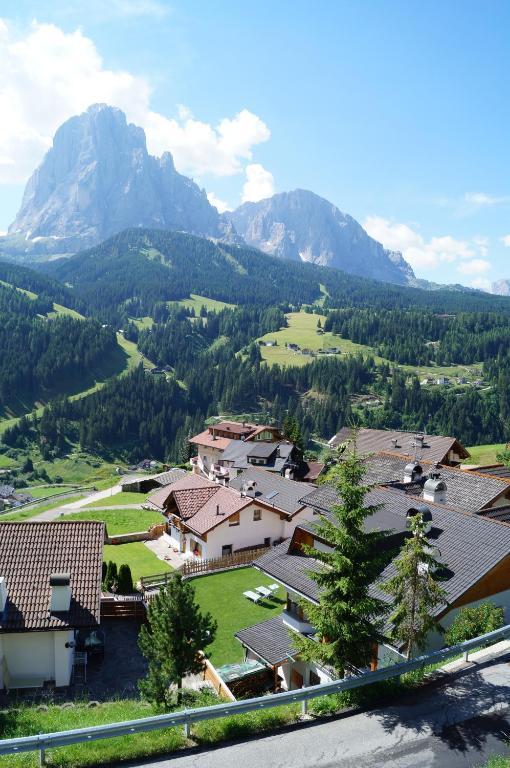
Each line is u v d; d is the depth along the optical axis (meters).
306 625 29.48
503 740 15.58
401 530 27.39
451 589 24.05
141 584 45.06
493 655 20.23
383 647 23.78
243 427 116.38
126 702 22.81
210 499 57.88
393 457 47.62
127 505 83.12
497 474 51.12
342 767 14.49
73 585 27.88
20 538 30.09
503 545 25.38
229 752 15.02
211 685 26.42
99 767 14.33
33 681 26.28
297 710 16.97
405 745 15.36
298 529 31.17
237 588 45.03
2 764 14.05
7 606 26.22
